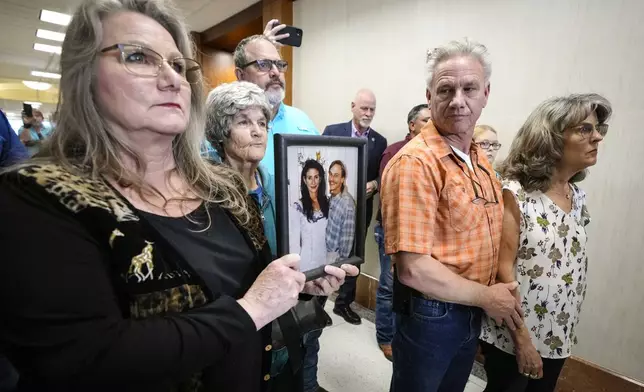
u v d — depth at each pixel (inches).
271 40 58.6
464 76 34.6
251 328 19.1
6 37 167.3
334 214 28.5
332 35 115.2
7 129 50.8
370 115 96.4
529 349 37.1
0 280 13.9
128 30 18.4
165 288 18.1
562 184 40.2
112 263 16.9
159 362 16.0
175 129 19.9
